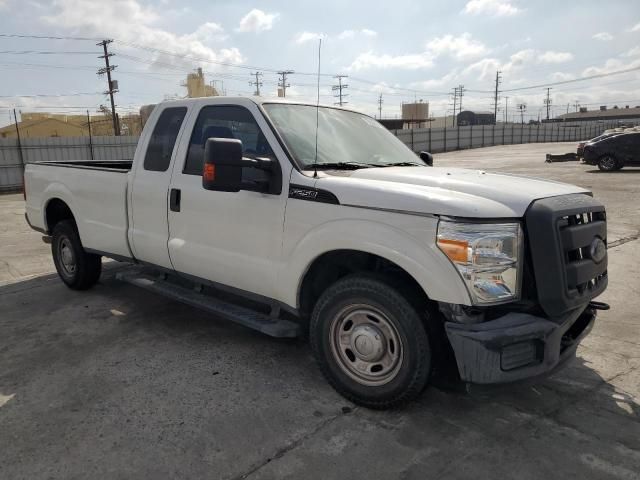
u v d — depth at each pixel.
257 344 4.30
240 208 3.73
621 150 20.84
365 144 4.18
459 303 2.80
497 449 2.86
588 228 3.13
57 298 5.56
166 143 4.45
